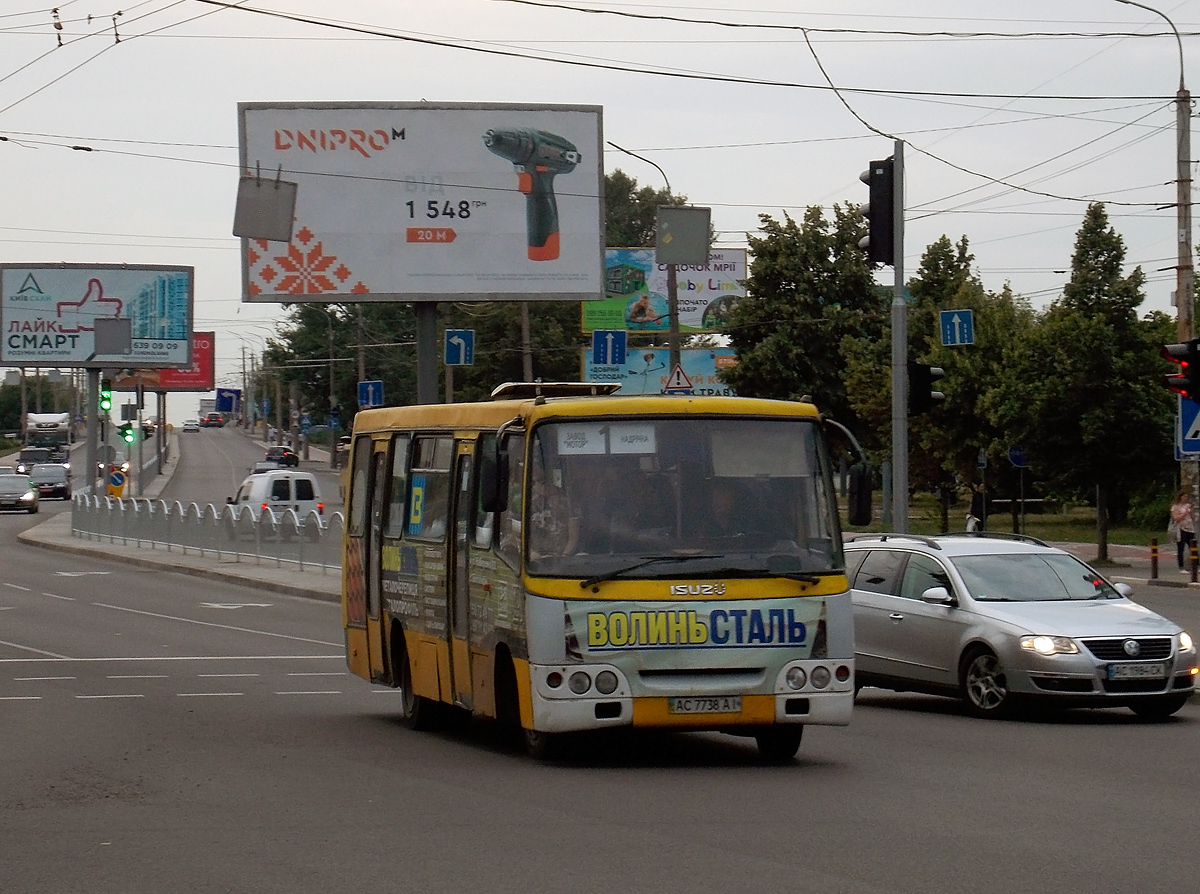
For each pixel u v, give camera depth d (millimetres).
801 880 7406
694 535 11188
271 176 38281
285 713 15352
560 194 39312
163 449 113938
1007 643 14500
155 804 9859
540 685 10930
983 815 9234
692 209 29531
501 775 11031
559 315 79938
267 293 38406
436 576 13359
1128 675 14109
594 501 11219
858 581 16516
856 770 11234
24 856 8203
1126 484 38188
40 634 24203
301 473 45875
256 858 8078
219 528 41688
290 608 29609
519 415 11516
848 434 11664
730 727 11266
